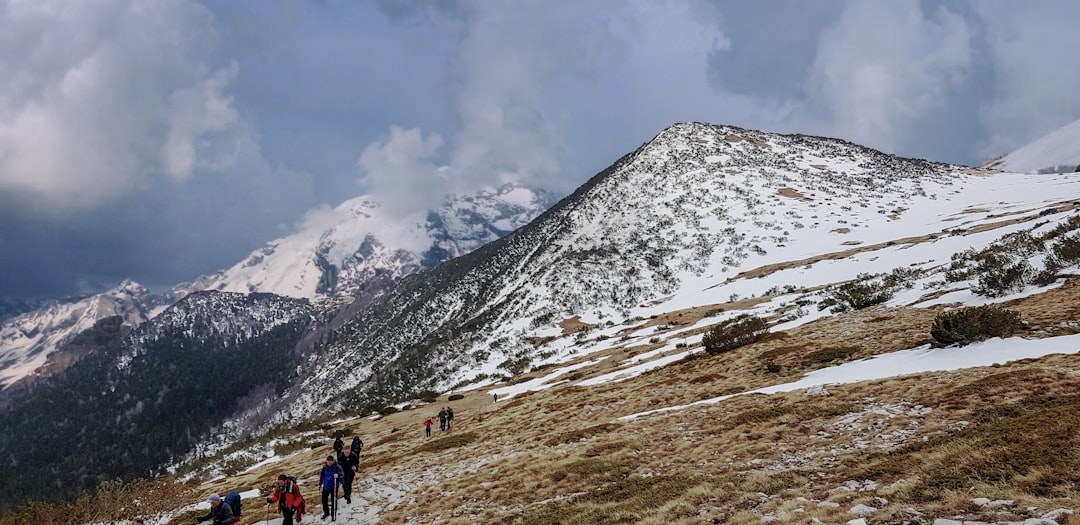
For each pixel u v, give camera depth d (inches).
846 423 721.0
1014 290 1289.4
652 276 5049.2
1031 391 629.0
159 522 1018.1
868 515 387.9
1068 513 309.0
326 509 811.4
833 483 496.1
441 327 7765.8
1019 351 854.5
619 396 1568.7
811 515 414.9
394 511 815.7
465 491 840.9
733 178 7214.6
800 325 1988.2
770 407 916.6
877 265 3570.4
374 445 2087.8
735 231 5669.3
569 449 991.6
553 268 5821.9
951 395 698.2
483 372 4030.5
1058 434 442.0
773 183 7057.1
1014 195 5935.0
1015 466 406.0
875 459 538.9
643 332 3469.5
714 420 942.4
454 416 2402.8
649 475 716.0
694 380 1491.1
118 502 1039.0
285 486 724.7
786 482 533.3
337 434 2913.4
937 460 474.3
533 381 2876.5
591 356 3132.4
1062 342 833.5
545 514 623.5
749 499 508.1
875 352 1200.8
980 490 382.3
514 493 772.6
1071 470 372.5
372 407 4160.9
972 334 986.7
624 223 6382.9
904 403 735.1
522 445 1185.4
